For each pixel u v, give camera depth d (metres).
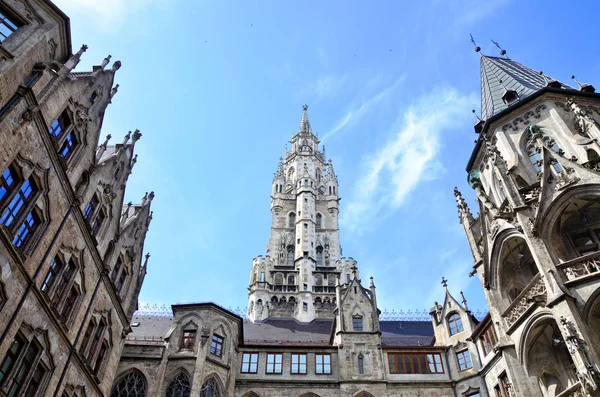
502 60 45.69
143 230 38.38
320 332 49.88
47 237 23.12
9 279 20.03
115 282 32.44
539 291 25.80
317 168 94.94
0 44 20.70
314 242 74.81
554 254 25.36
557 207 26.20
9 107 20.44
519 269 30.28
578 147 29.59
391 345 44.28
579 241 27.23
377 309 45.00
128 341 37.62
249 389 38.19
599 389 19.84
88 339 27.98
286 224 80.00
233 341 39.91
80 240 26.64
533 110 33.94
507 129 34.62
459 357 40.25
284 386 38.62
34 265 21.97
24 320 21.11
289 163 96.62
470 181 36.38
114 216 31.94
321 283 67.56
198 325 38.81
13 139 20.64
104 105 30.02
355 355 40.41
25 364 21.53
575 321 22.12
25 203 21.92
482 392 36.53
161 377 35.03
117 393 34.72
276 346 41.22
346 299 44.97
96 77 29.09
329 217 81.31
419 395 38.31
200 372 35.22
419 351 41.25
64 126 25.78
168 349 36.91
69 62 25.38
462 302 43.03
